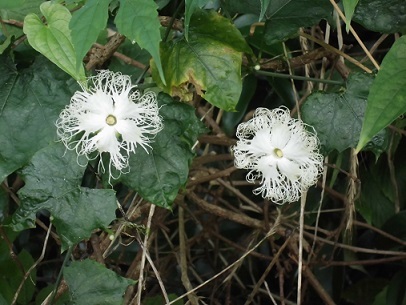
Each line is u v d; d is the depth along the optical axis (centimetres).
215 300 46
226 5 35
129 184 31
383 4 34
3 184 42
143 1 25
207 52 33
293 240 42
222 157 45
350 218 41
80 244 42
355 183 41
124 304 39
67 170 30
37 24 28
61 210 30
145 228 36
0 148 30
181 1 36
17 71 31
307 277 43
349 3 26
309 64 41
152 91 32
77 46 25
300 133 31
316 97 33
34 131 31
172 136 31
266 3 26
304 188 32
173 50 33
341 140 33
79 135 30
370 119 25
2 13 33
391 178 46
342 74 39
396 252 43
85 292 31
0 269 40
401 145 46
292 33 35
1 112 31
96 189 30
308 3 34
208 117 45
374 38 44
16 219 30
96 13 25
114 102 29
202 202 44
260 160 31
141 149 31
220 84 32
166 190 31
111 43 37
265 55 42
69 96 31
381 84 25
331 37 43
